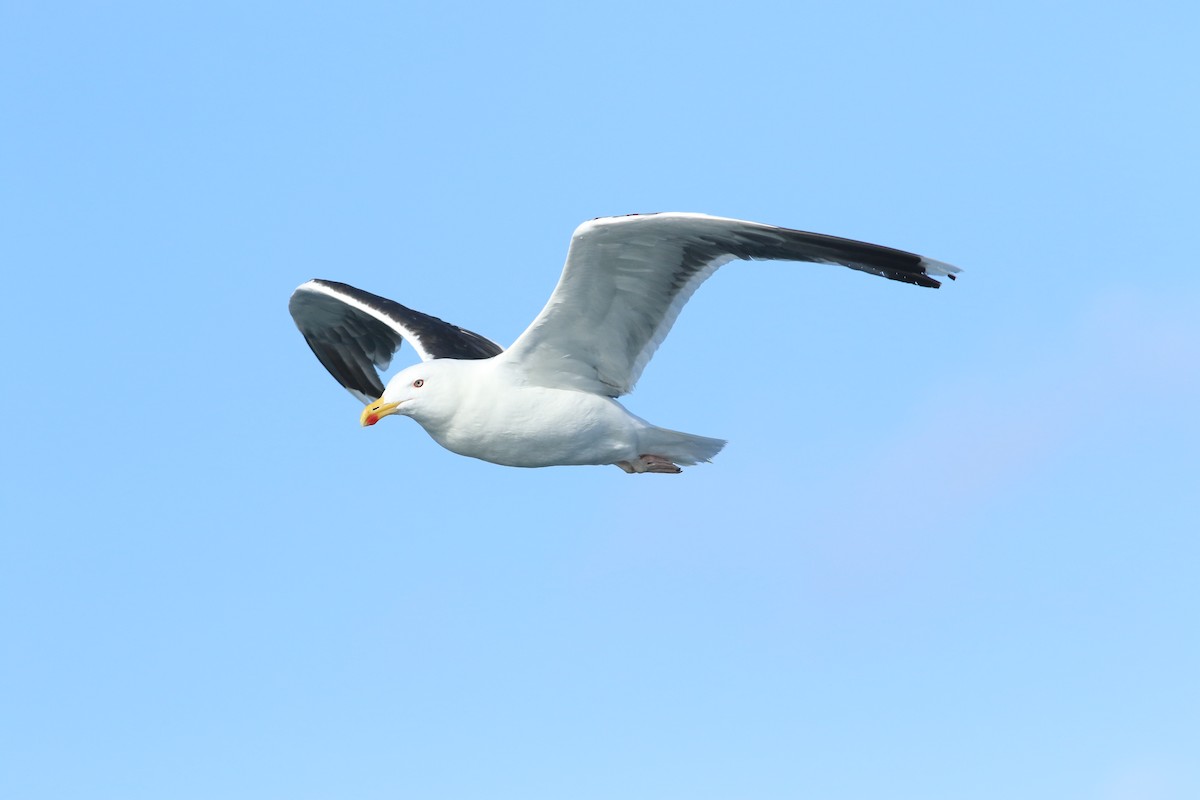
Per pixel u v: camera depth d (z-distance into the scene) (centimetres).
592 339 1341
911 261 1244
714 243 1279
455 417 1348
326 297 1730
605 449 1395
